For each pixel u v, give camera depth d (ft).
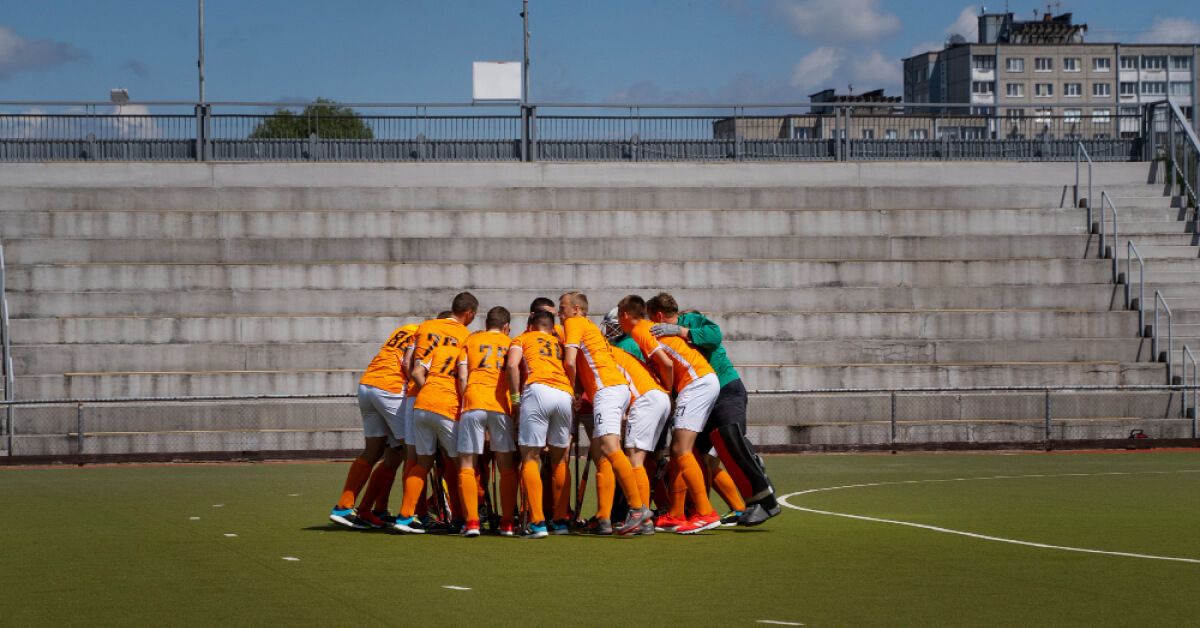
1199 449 163.94
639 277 193.36
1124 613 52.54
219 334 178.91
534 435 75.31
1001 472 129.39
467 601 55.21
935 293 193.57
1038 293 193.98
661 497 83.15
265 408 164.96
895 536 76.89
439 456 81.20
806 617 51.70
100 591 57.88
